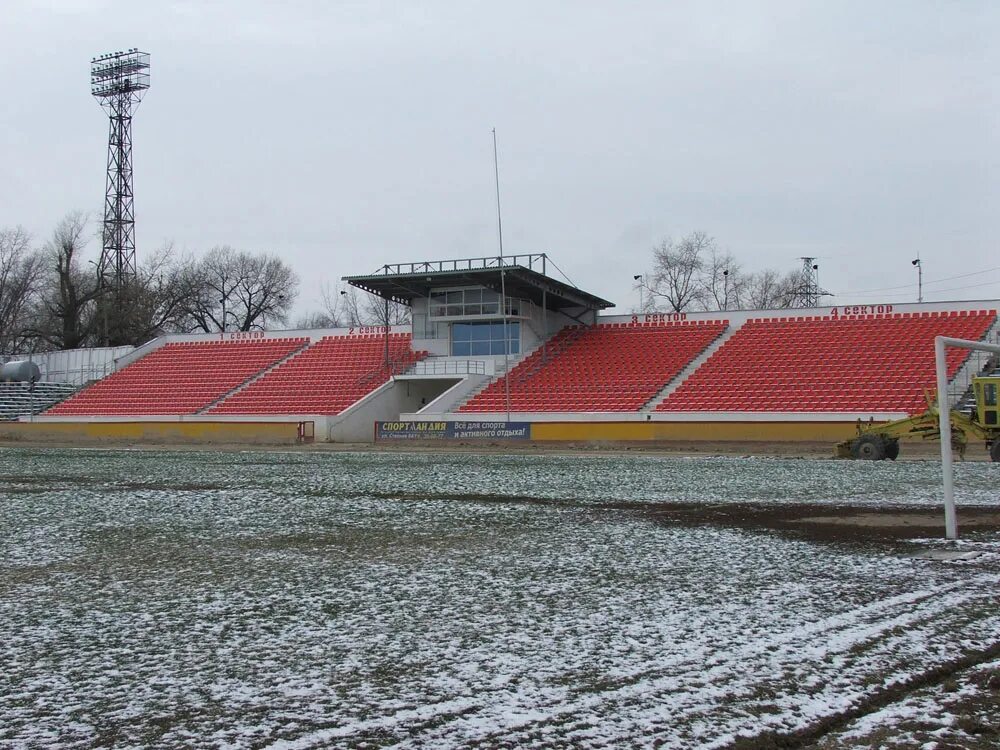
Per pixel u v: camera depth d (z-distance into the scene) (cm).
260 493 2441
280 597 1092
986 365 4931
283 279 11288
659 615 970
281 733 629
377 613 1000
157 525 1778
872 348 5438
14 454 4678
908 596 1052
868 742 610
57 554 1428
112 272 9600
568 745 602
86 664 808
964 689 718
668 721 645
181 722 654
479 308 6425
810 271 10594
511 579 1191
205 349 7725
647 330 6412
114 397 7081
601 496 2314
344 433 5803
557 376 5994
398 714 664
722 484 2641
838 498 2217
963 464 3434
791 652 816
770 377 5344
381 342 7094
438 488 2569
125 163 9494
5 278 9512
